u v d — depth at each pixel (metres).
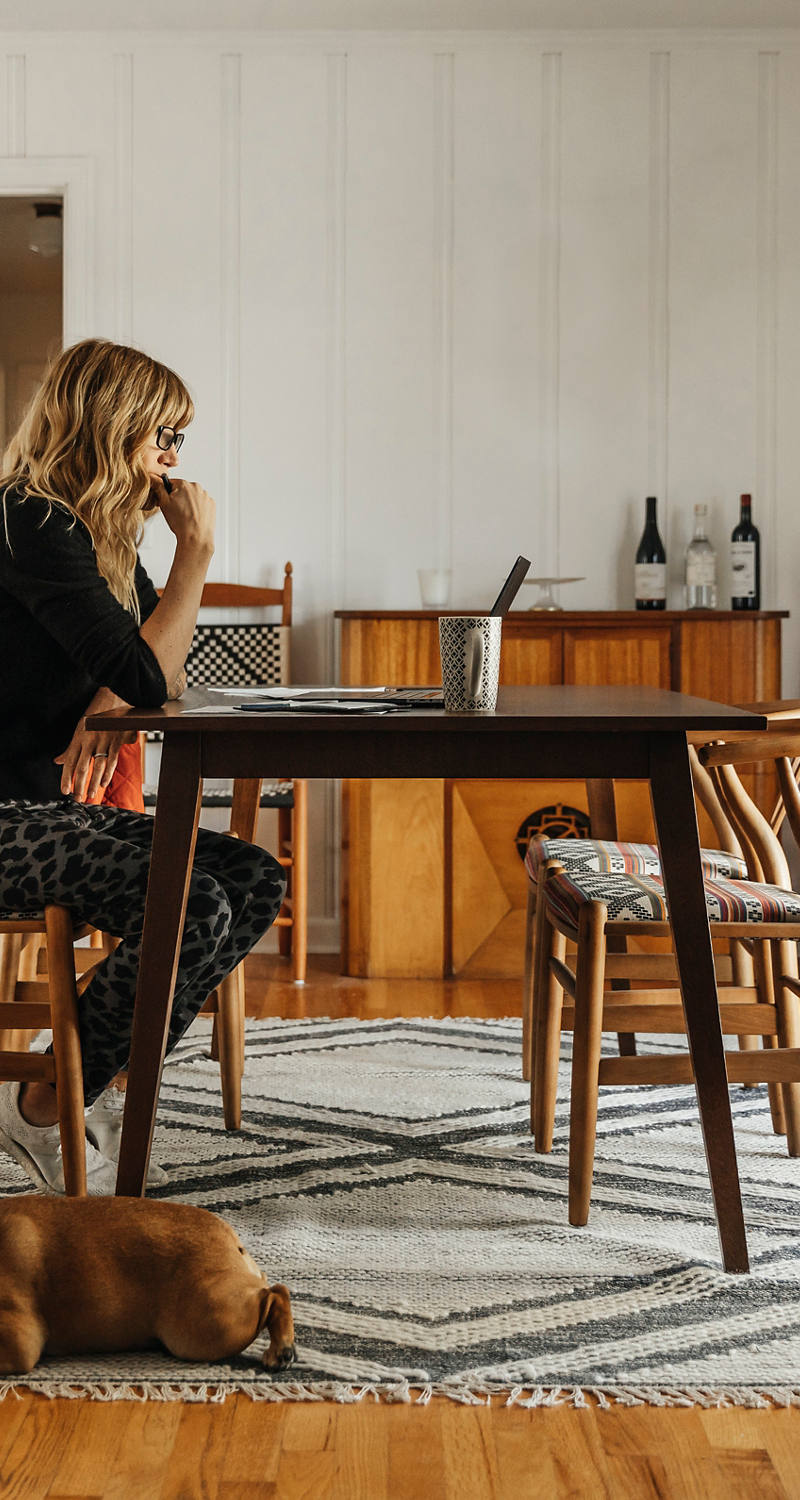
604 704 1.82
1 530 1.77
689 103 3.95
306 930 3.68
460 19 3.86
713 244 3.96
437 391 3.99
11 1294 1.38
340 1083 2.52
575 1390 1.33
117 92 3.96
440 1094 2.45
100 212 3.98
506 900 3.64
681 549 4.00
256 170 3.97
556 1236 1.74
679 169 3.96
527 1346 1.42
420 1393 1.33
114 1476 1.18
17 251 5.21
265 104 3.96
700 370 3.98
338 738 1.60
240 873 1.93
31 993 2.00
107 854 1.65
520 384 3.99
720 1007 1.99
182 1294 1.39
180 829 1.60
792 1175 2.01
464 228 3.97
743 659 3.60
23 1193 1.87
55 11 3.81
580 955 1.77
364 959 3.64
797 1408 1.31
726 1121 1.63
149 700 1.76
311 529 4.02
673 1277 1.61
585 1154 1.78
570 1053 2.77
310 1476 1.19
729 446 3.98
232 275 3.99
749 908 1.91
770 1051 1.77
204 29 3.93
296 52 3.95
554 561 4.00
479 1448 1.23
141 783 2.43
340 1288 1.57
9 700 1.80
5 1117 1.76
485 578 4.01
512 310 3.98
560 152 3.96
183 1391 1.32
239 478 4.01
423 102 3.96
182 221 3.98
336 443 4.00
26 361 5.81
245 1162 2.04
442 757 1.60
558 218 3.97
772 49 3.93
